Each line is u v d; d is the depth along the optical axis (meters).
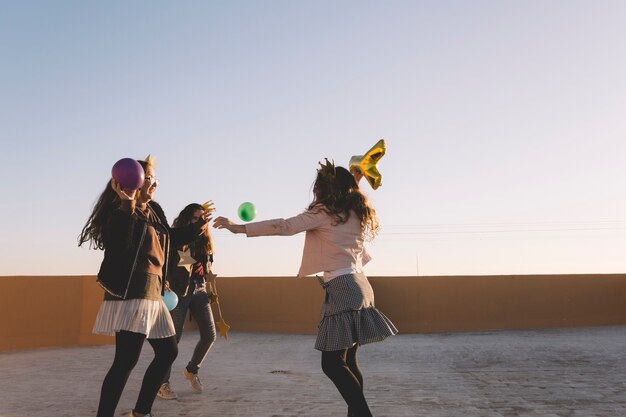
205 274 4.58
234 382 4.99
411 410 3.73
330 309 2.78
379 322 2.82
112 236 2.86
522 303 11.66
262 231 2.77
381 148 3.33
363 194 3.00
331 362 2.75
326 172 2.98
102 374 5.48
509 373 5.38
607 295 11.74
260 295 11.59
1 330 7.64
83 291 8.52
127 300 2.90
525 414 3.61
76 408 3.85
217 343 9.15
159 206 3.37
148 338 3.13
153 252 3.05
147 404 3.16
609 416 3.55
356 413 2.71
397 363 6.27
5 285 7.75
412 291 11.66
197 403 4.01
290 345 8.80
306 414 3.63
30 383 4.93
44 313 8.12
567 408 3.78
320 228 2.86
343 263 2.83
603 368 5.64
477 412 3.67
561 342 8.43
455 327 11.53
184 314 4.35
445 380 5.00
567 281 11.74
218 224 2.77
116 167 2.78
